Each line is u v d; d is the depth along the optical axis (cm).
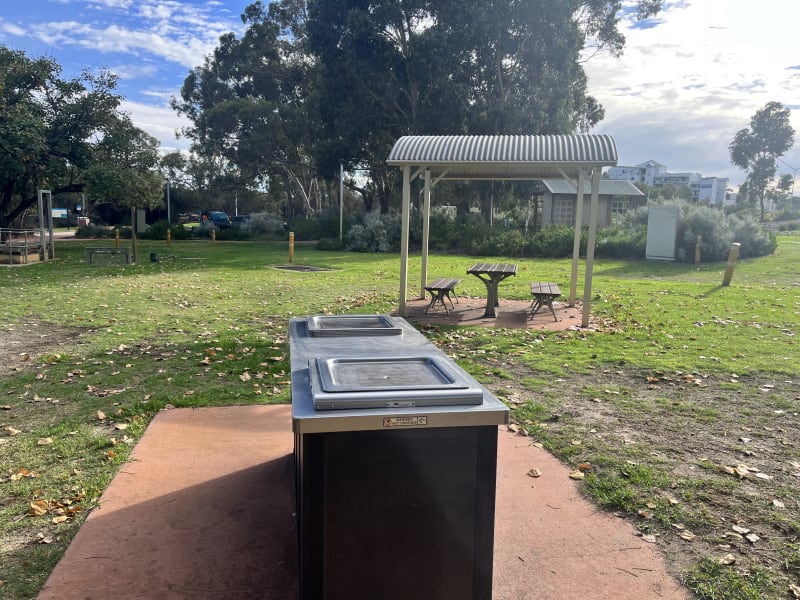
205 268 1827
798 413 501
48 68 2748
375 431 197
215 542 292
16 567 272
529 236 2469
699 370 636
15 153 2467
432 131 3167
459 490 204
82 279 1499
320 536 199
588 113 4062
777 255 2255
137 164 3206
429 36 3034
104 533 298
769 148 8962
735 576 270
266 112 4419
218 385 566
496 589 259
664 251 2116
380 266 1925
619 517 324
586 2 3347
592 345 761
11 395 536
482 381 592
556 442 428
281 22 4841
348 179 4509
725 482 365
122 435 434
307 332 320
